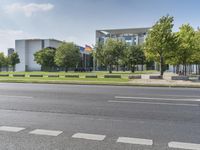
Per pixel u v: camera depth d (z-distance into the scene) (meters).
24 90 15.84
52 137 5.46
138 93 14.21
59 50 74.12
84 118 7.39
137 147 4.80
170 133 5.77
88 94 13.59
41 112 8.31
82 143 5.04
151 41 31.00
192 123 6.76
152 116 7.66
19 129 6.13
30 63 110.12
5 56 96.50
